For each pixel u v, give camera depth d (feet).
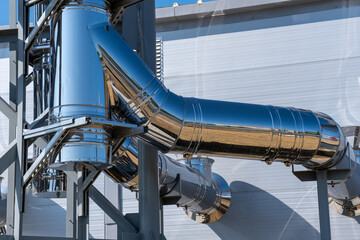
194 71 39.32
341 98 36.52
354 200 34.17
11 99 19.88
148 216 25.94
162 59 39.86
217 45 39.29
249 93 38.09
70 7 18.69
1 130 41.29
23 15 18.95
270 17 38.73
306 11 38.17
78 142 17.84
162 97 21.98
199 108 23.85
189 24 40.06
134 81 20.13
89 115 17.92
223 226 36.99
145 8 26.89
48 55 21.49
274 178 36.91
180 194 30.14
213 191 35.12
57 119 17.90
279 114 25.67
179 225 37.70
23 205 17.97
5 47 42.65
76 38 18.43
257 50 38.55
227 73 38.75
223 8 39.29
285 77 37.70
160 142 23.00
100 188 39.40
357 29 37.11
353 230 35.14
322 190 28.02
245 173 37.37
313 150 26.35
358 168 32.22
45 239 18.81
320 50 37.47
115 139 19.34
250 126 24.75
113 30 19.60
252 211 36.78
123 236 24.62
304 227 35.81
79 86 18.04
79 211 21.12
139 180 26.48
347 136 36.42
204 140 23.97
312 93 37.04
